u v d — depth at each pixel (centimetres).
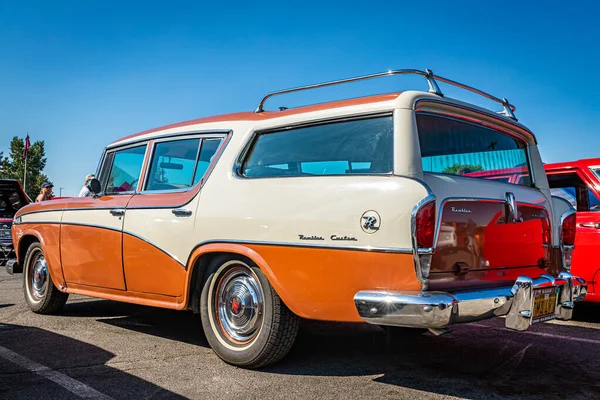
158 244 426
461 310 302
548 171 605
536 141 444
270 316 360
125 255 453
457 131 367
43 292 563
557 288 366
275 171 379
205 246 392
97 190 497
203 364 386
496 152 402
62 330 492
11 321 532
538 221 402
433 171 337
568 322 558
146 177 469
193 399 315
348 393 327
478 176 378
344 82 372
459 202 332
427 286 305
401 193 310
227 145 411
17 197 1217
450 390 335
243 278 383
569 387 342
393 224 309
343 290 326
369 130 341
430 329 314
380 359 404
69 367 375
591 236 546
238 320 382
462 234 333
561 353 427
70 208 518
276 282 352
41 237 551
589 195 570
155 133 478
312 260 336
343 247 324
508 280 366
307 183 351
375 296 308
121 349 426
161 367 378
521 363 397
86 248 493
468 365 390
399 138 324
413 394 327
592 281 545
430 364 392
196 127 445
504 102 432
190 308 415
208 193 402
